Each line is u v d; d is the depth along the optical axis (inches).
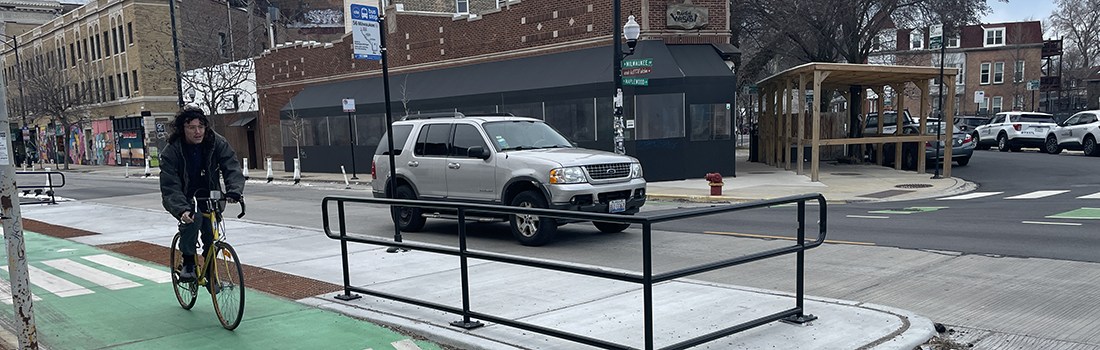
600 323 209.5
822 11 973.2
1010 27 2281.0
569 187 366.3
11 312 247.0
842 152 1066.1
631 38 613.3
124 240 428.5
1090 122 999.0
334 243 391.9
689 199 626.8
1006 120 1190.3
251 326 217.6
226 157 219.1
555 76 830.5
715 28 815.1
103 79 2000.5
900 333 189.9
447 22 999.6
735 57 1107.9
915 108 2325.3
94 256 366.0
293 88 1306.6
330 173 1184.2
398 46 1076.5
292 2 2176.4
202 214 216.4
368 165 1111.6
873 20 1042.1
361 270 308.2
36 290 280.8
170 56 1787.6
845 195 626.2
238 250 374.6
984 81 2305.6
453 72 987.3
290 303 246.8
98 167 1979.6
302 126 1229.1
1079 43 2225.6
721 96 790.5
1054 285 251.8
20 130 2556.6
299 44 1277.1
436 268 308.3
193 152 212.8
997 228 390.3
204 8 1839.3
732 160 808.9
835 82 901.8
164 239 428.5
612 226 415.8
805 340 184.5
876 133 1005.2
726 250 353.4
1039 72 2233.0
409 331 208.8
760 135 1084.5
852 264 303.4
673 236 409.4
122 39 1855.3
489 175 401.1
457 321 211.6
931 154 865.5
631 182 394.3
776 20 1011.9
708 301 232.7
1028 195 584.1
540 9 880.9
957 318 214.7
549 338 194.9
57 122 2374.5
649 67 613.9
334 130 1167.6
